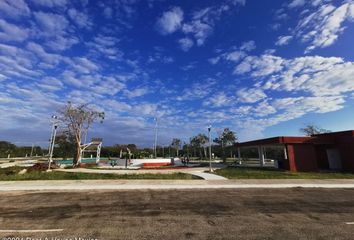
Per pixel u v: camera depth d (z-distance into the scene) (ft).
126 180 58.54
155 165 124.26
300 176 66.33
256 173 71.77
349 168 81.51
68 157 174.09
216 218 27.30
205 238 21.20
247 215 28.63
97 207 32.32
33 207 32.30
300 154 84.02
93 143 161.07
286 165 84.48
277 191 44.96
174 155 223.92
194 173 72.69
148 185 50.72
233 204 34.30
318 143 85.76
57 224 24.94
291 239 21.04
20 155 281.74
